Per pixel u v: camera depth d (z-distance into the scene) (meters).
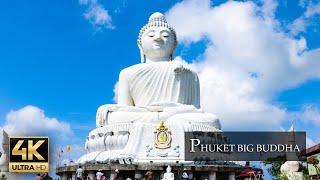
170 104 43.62
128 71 46.72
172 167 36.59
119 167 36.56
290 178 30.27
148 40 48.34
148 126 40.34
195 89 46.72
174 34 49.16
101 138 42.12
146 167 36.53
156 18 49.34
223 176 38.53
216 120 42.16
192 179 36.75
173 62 46.56
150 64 46.50
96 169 37.09
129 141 40.25
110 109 43.47
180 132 40.00
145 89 45.72
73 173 39.97
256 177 37.88
